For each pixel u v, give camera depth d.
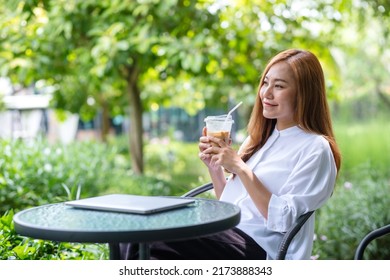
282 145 3.31
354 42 11.84
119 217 2.58
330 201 6.07
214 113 18.02
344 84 17.44
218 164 3.12
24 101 11.66
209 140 3.16
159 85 10.66
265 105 3.28
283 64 3.26
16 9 7.32
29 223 2.48
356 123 16.69
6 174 5.89
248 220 3.20
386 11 7.50
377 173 7.32
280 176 3.20
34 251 3.49
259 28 8.12
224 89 8.96
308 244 3.19
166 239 2.35
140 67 7.76
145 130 18.77
